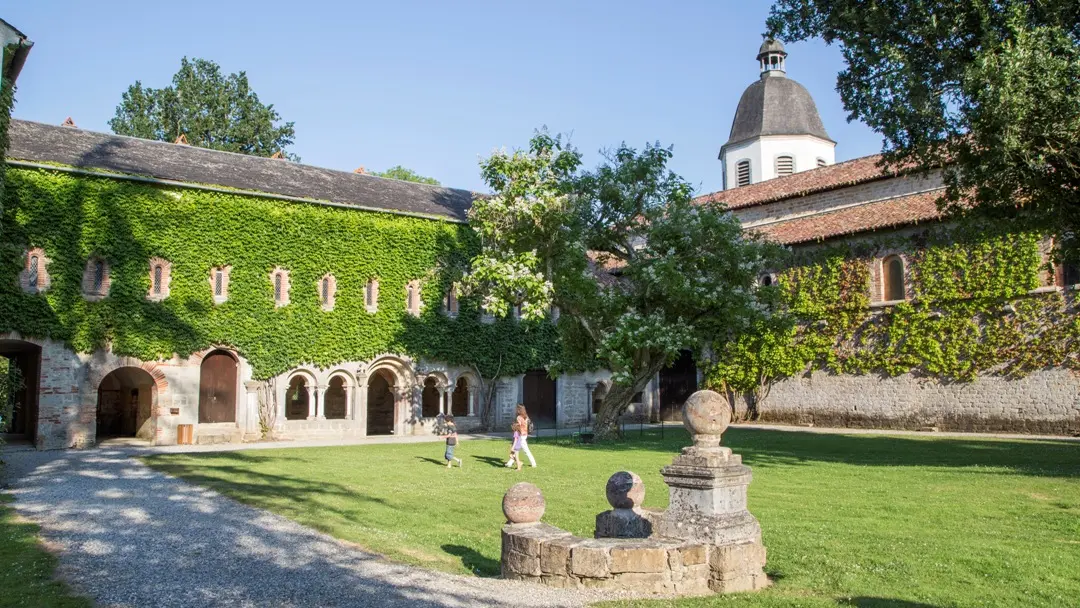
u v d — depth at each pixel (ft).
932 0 54.70
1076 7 51.62
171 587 25.00
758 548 26.61
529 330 119.14
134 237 89.15
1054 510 39.52
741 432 100.99
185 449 82.07
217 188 94.38
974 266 95.71
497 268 80.94
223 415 95.40
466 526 37.68
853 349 107.96
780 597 24.56
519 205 82.02
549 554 26.12
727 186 152.05
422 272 109.50
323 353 101.19
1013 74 47.75
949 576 27.27
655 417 134.72
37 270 83.97
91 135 97.55
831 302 110.22
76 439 84.38
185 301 91.91
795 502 42.70
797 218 123.54
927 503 41.96
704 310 87.30
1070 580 26.81
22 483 50.93
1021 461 61.93
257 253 97.19
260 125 192.34
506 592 24.88
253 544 31.58
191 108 185.98
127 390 104.88
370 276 105.50
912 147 59.06
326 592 24.48
